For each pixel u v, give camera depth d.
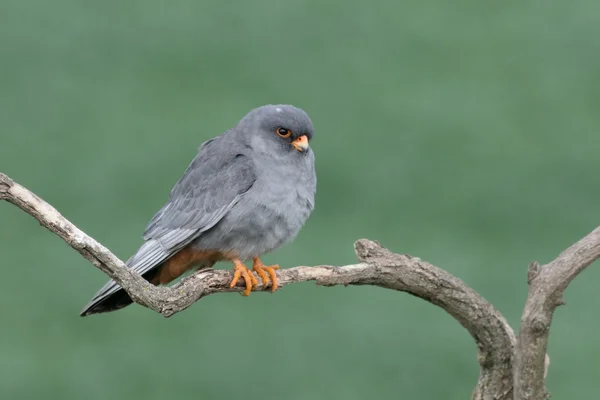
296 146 9.29
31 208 6.94
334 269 8.15
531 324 7.39
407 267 8.07
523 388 7.58
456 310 8.14
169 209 9.47
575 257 7.32
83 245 7.04
